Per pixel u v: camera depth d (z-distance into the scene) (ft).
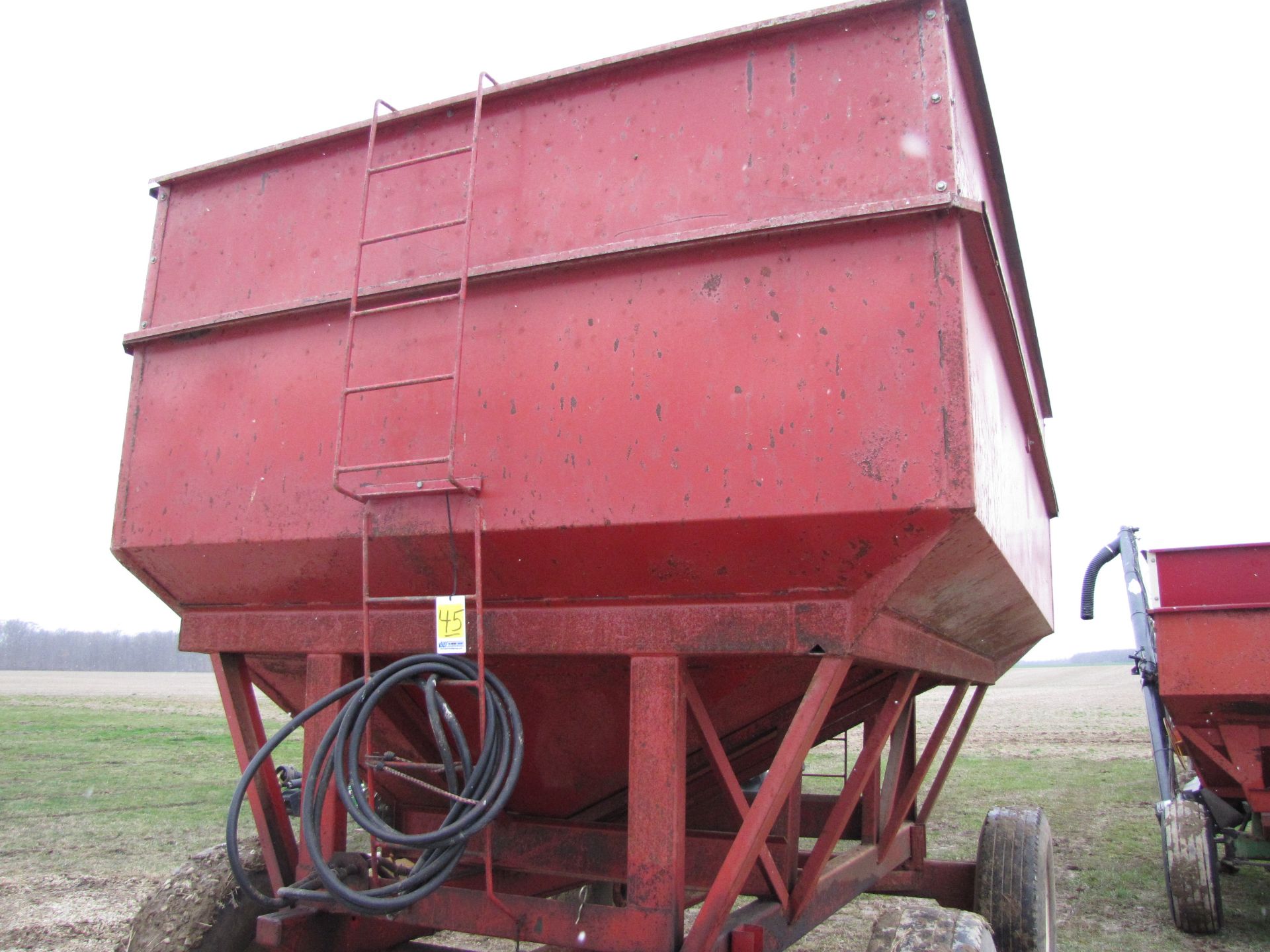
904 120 9.02
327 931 10.89
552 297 10.03
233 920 11.02
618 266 9.78
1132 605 24.85
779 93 9.61
